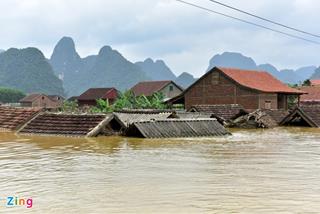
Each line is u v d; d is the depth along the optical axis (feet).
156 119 93.04
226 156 59.88
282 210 30.81
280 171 46.91
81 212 30.35
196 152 64.28
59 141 78.13
